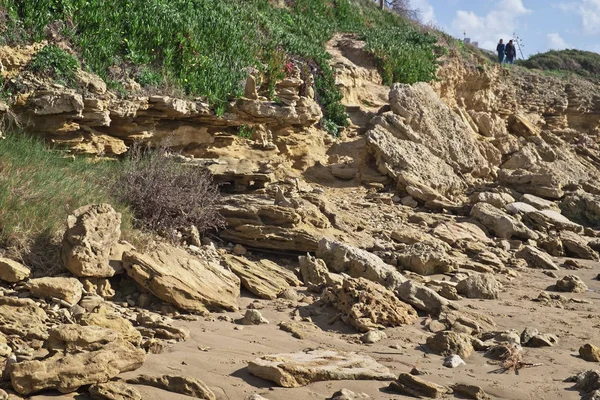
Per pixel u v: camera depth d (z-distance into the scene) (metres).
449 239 12.90
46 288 6.77
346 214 13.02
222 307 7.64
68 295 6.78
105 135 11.94
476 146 19.69
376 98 21.83
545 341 6.97
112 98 11.97
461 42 35.56
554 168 21.08
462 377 5.87
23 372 4.80
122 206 9.47
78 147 11.33
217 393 5.17
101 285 7.35
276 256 10.29
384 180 16.44
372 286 7.87
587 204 17.20
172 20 14.68
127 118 12.23
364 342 6.85
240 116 14.97
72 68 11.77
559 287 10.17
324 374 5.57
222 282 8.12
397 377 5.73
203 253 9.33
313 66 19.83
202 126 13.99
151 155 11.25
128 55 13.37
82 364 5.00
